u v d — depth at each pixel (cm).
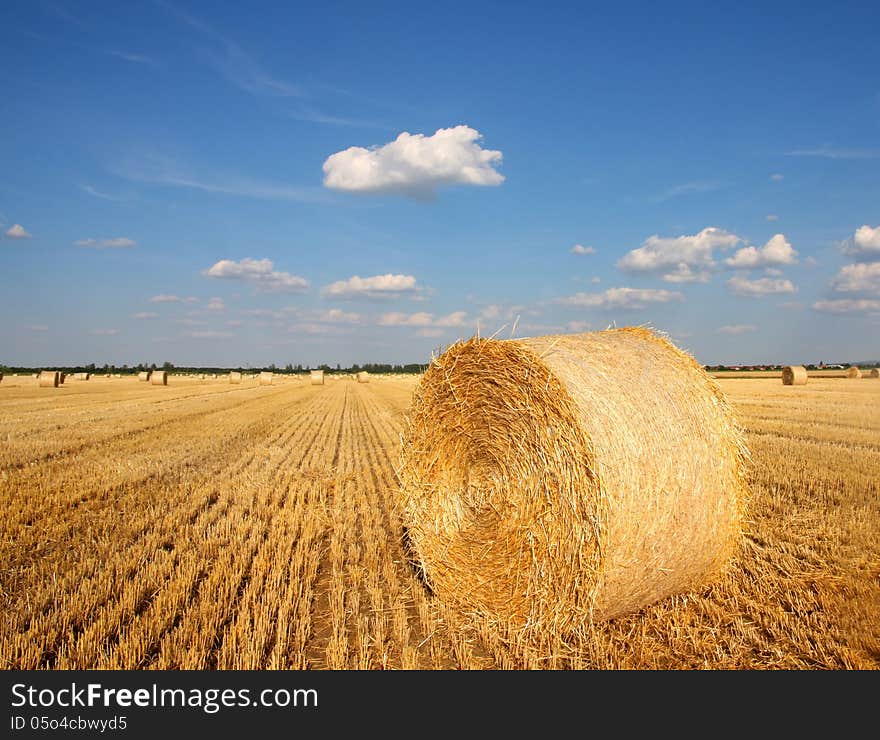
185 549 928
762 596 731
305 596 743
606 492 640
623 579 661
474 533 794
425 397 912
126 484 1341
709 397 777
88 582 764
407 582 868
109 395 4538
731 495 760
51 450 1728
